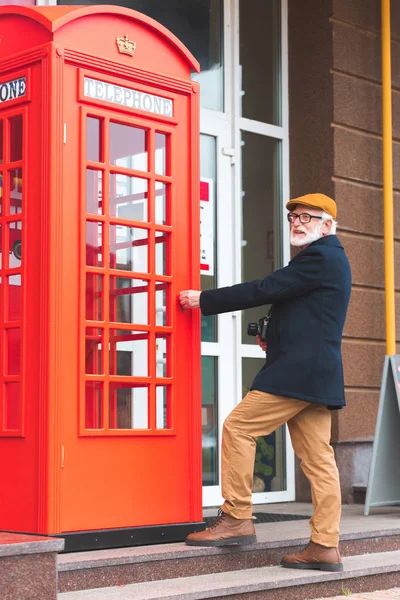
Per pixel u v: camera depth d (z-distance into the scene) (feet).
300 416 21.26
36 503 19.17
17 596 15.89
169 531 21.06
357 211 32.76
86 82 20.20
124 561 18.89
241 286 20.89
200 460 21.94
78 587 18.21
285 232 32.68
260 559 21.34
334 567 20.97
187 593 18.04
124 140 21.03
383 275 33.55
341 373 21.01
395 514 28.84
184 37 30.53
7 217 20.20
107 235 20.49
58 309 19.42
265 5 32.83
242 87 31.94
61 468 19.29
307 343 20.61
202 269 30.22
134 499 20.61
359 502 31.65
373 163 33.42
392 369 28.84
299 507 30.04
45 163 19.53
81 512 19.61
